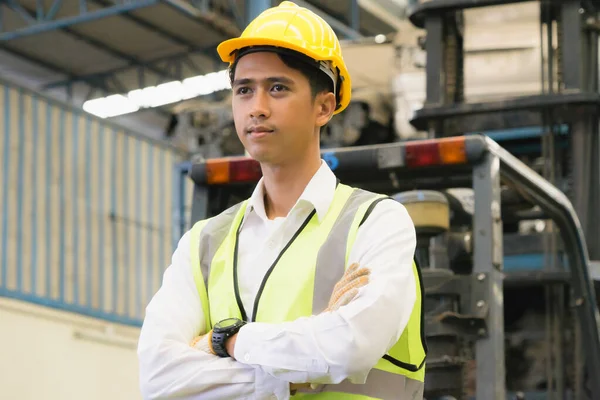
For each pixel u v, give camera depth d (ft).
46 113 31.01
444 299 14.87
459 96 22.20
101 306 31.86
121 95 52.90
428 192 15.51
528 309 21.30
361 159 15.51
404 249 8.43
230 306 8.73
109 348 30.04
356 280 8.15
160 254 34.65
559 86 21.43
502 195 18.61
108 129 33.12
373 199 8.71
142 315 33.65
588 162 21.33
